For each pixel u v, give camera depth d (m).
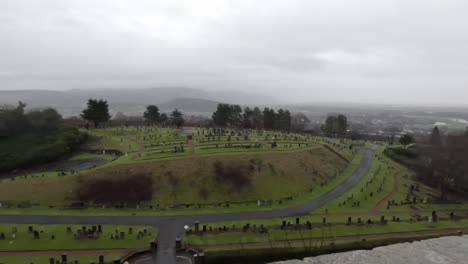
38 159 93.94
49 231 54.25
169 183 74.75
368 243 51.41
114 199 68.62
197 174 78.12
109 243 50.59
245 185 77.38
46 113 124.88
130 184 73.00
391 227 58.59
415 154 114.69
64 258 44.50
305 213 65.38
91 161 95.31
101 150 105.06
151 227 56.91
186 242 51.12
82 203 66.12
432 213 63.81
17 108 121.19
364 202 73.06
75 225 57.06
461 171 86.62
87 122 151.38
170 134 120.56
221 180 77.50
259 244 50.97
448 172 87.44
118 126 146.00
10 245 49.22
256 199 73.38
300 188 80.19
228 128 155.00
